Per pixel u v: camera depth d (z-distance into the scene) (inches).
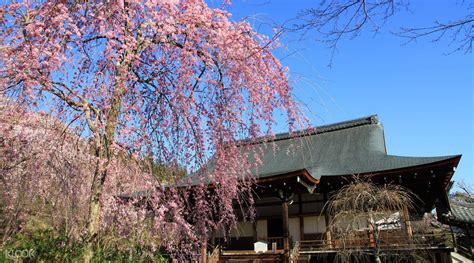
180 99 219.9
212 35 225.8
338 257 455.5
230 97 229.3
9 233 225.0
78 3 193.6
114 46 201.2
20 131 219.5
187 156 233.8
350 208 412.8
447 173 476.4
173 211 248.7
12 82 183.0
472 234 563.2
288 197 510.0
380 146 668.7
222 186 253.8
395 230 454.0
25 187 225.5
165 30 209.8
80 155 220.2
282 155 694.5
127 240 237.5
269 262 488.4
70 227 219.6
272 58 233.8
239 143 245.0
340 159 637.3
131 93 213.8
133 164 219.5
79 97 194.9
